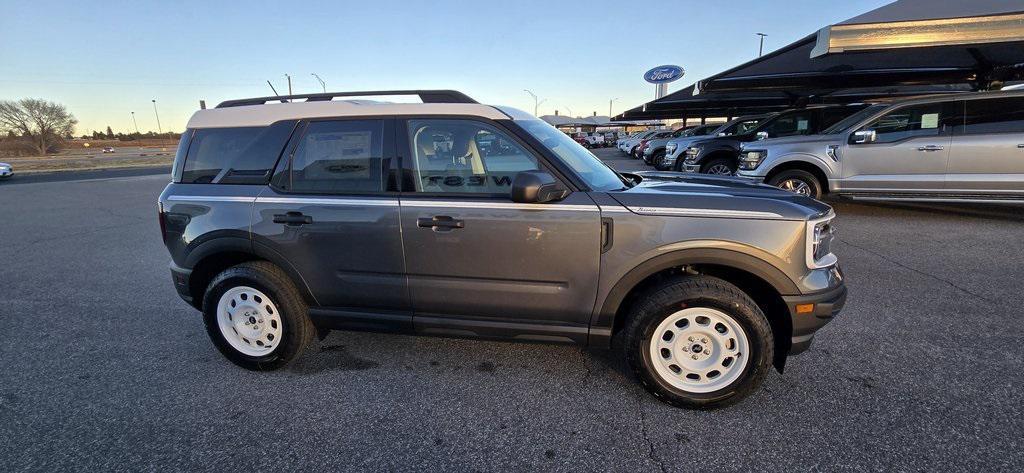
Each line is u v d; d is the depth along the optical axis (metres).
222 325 3.27
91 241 7.54
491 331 2.96
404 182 2.93
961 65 11.07
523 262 2.78
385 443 2.54
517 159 2.84
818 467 2.29
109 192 14.84
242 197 3.13
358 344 3.67
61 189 16.16
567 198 2.72
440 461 2.40
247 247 3.14
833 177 7.40
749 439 2.50
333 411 2.83
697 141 11.81
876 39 7.55
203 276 3.41
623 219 2.65
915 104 7.00
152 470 2.36
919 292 4.44
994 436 2.46
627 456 2.41
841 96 16.05
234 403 2.93
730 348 2.71
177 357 3.55
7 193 15.20
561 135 3.44
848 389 2.92
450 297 2.93
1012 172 6.58
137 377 3.26
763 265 2.60
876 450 2.39
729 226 2.59
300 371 3.29
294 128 3.12
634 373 2.81
